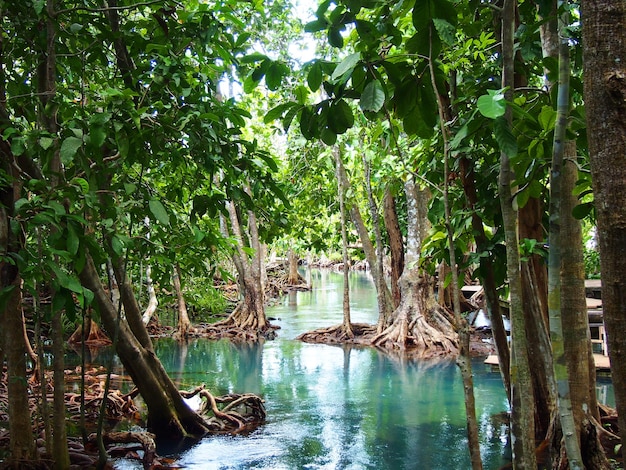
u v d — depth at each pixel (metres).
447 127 4.16
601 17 1.78
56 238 3.37
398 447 6.14
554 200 2.53
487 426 6.83
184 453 6.02
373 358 11.69
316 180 16.05
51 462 4.80
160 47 4.60
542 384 5.66
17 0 4.31
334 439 6.46
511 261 2.63
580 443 4.62
